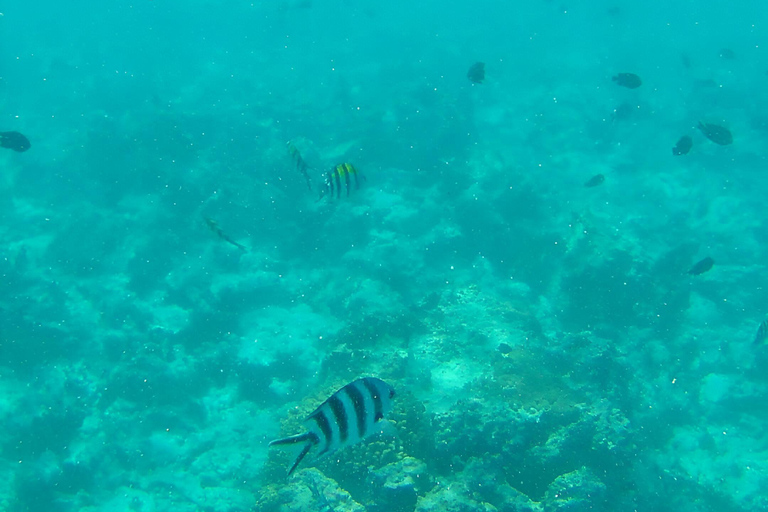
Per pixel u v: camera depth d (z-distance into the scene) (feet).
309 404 10.91
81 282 14.84
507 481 10.29
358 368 11.36
